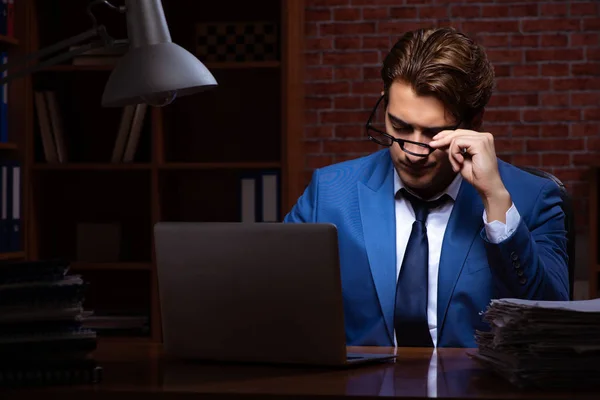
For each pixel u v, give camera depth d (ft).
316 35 13.96
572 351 4.08
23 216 12.36
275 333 4.73
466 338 6.26
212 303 4.85
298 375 4.52
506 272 5.73
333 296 4.56
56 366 4.29
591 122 13.58
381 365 4.88
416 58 5.91
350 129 13.89
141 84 5.00
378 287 6.48
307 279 4.59
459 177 6.59
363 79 13.88
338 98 13.91
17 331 4.27
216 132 13.43
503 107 13.73
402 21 13.80
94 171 13.42
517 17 13.65
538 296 5.77
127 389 4.12
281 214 12.14
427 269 6.38
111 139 13.33
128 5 5.16
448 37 6.03
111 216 13.47
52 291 4.33
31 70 5.06
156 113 12.36
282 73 12.18
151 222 12.35
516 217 5.72
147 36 5.12
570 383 4.07
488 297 6.29
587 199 13.56
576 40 13.58
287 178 12.14
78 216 13.48
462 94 5.90
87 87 13.33
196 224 4.86
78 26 13.28
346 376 4.48
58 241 13.47
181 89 5.54
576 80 13.58
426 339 6.29
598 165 12.12
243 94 13.38
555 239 6.46
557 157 13.64
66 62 12.84
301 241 4.57
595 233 12.22
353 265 6.63
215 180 13.42
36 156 12.73
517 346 4.24
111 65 12.34
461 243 6.40
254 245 4.68
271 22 12.56
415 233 6.48
